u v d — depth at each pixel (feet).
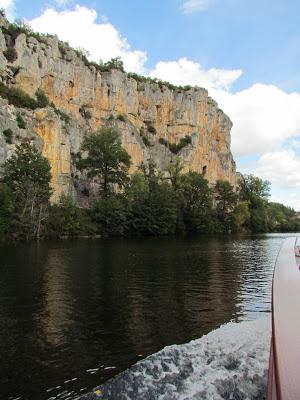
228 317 46.60
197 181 298.76
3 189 169.68
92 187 284.00
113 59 384.27
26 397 26.99
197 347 32.81
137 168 352.08
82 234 203.10
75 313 48.52
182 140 429.79
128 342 37.70
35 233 171.94
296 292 14.02
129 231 232.32
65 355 34.47
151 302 54.60
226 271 84.33
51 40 300.40
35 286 64.80
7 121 213.05
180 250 134.31
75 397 26.63
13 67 258.57
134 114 389.60
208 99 469.16
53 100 296.92
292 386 7.74
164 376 26.37
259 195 402.52
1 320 45.42
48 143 241.96
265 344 32.24
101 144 250.37
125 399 24.36
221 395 22.97
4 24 271.08
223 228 316.19
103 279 72.13
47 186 192.95
